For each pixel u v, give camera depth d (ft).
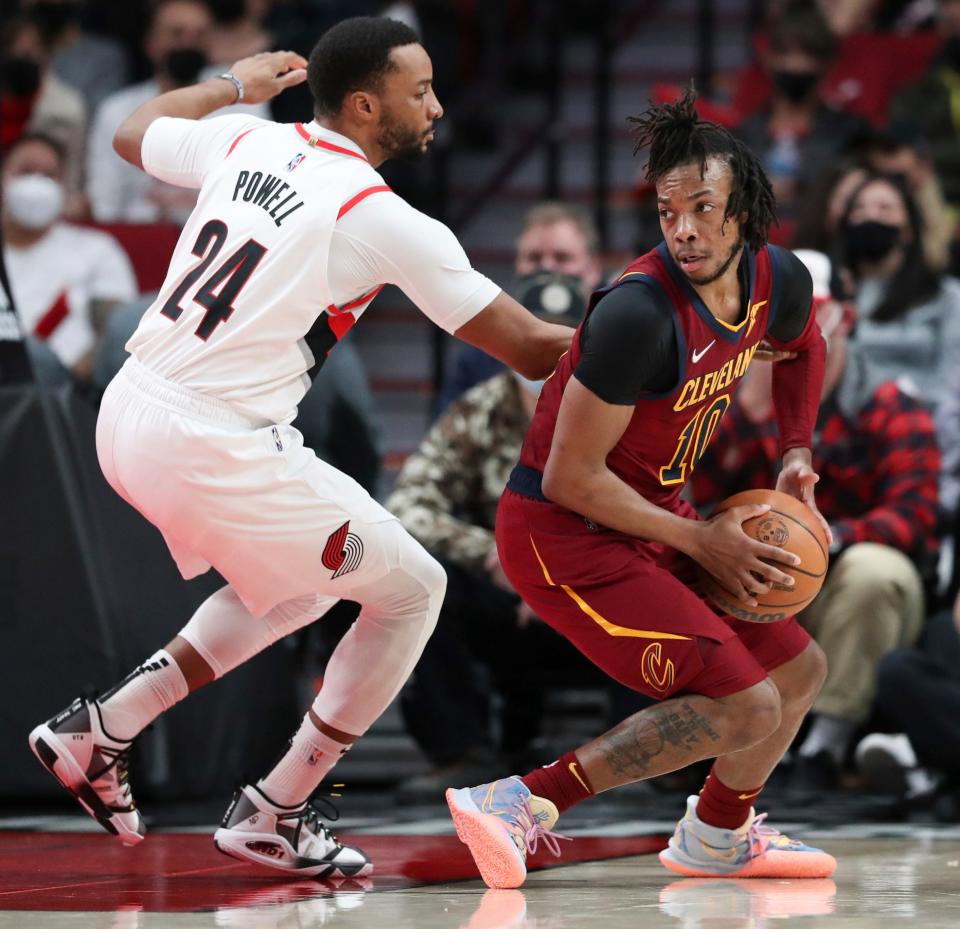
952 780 55.06
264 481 35.24
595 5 121.19
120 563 56.03
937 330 73.56
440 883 36.99
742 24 121.80
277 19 105.91
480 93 107.86
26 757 54.24
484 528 62.59
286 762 37.70
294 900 33.76
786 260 36.68
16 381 55.88
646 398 34.96
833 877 38.22
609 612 35.70
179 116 40.40
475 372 65.87
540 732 65.82
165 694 38.04
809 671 37.91
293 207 35.76
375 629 37.68
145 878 37.81
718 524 35.27
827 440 62.49
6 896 34.40
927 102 97.96
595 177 108.99
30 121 95.14
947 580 67.00
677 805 58.90
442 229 36.04
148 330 36.47
